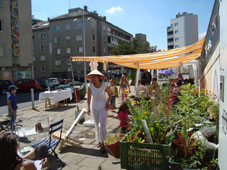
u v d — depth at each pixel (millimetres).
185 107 4012
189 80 10898
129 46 49000
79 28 52625
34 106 12023
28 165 2592
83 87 14680
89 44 52344
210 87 5566
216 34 4320
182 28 78062
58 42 54281
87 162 4121
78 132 6219
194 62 13195
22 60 31609
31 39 33188
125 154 3283
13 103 6641
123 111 5090
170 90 5473
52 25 54438
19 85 24172
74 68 52250
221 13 2490
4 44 28828
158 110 3932
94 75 4672
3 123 6859
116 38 65750
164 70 18438
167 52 6645
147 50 49969
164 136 3412
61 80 33469
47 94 11070
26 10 32312
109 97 4836
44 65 55219
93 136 5766
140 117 3715
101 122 4602
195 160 3102
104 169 3779
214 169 2924
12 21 30047
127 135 3701
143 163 3182
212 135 3529
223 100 2348
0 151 2268
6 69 28984
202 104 4172
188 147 3199
